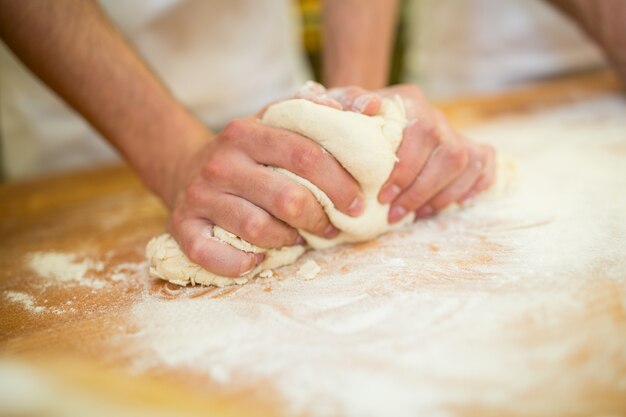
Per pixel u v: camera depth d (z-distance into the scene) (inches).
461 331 23.2
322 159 30.1
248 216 29.4
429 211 37.0
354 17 49.3
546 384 19.4
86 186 56.4
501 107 66.4
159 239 32.9
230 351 23.8
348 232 33.0
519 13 75.4
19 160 65.4
